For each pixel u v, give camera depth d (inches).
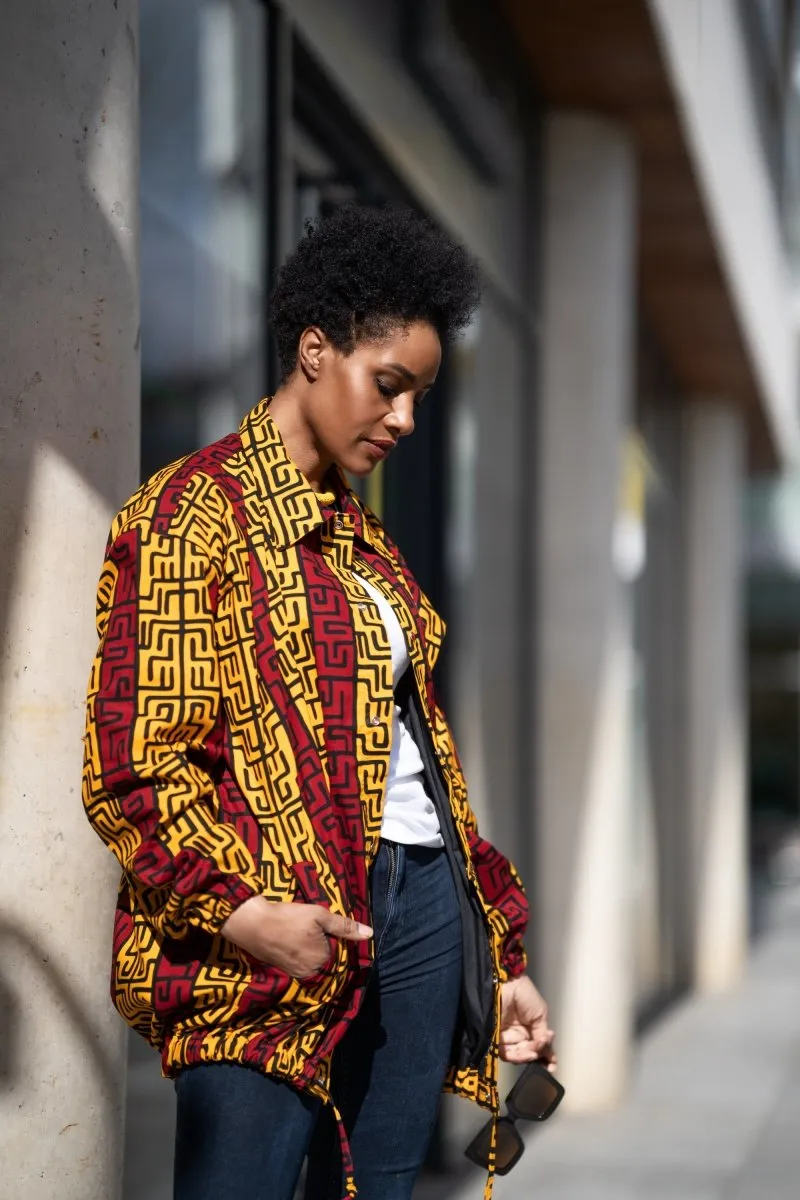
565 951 240.5
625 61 224.7
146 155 111.5
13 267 75.4
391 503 184.4
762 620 768.9
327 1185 73.3
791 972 424.5
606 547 244.4
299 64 145.3
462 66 187.9
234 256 129.3
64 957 75.2
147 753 59.6
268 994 62.0
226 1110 62.8
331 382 66.9
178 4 117.6
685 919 404.8
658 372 378.9
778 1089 259.0
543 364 245.6
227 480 66.2
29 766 74.6
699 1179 195.2
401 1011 71.1
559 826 241.8
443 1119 189.6
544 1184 190.5
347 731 65.9
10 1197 73.0
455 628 201.8
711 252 304.0
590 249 245.1
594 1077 239.6
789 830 785.6
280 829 63.3
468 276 68.5
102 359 78.5
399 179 176.7
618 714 245.9
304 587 65.7
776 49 393.7
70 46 77.6
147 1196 116.2
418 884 71.2
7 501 74.7
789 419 513.0
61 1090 74.8
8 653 74.6
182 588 61.7
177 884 58.3
